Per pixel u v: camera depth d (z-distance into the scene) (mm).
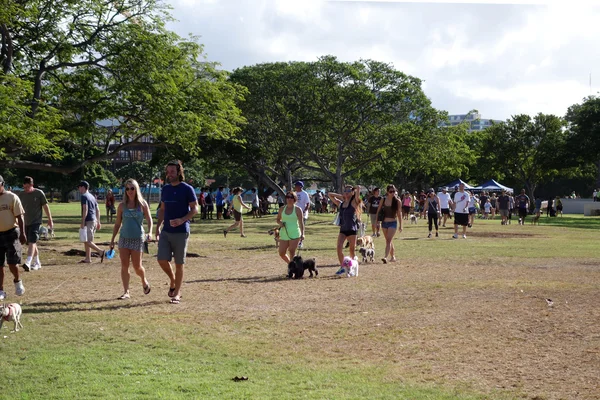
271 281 12203
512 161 78938
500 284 11766
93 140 26344
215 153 47812
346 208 13422
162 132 23516
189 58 26641
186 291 10898
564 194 105375
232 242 22438
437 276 13023
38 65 22344
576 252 18750
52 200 99062
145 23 23609
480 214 53594
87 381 5719
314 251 18672
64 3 21703
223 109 26750
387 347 7074
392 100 44125
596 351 6863
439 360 6547
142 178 104875
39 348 6906
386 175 69375
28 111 18875
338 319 8539
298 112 44969
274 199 99312
